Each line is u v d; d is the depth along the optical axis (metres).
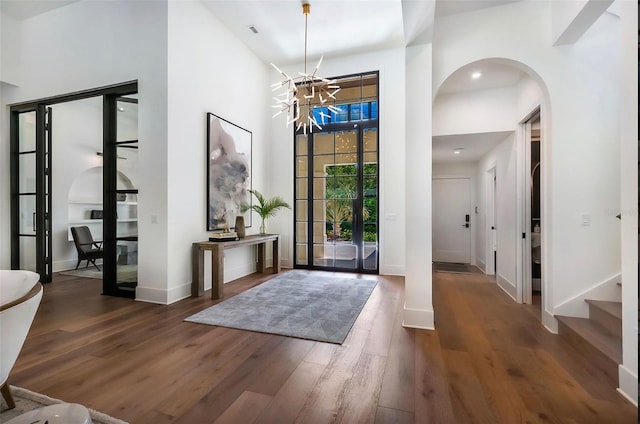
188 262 3.91
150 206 3.68
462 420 1.59
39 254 4.51
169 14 3.60
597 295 2.68
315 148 5.83
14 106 4.61
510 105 3.97
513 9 2.85
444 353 2.35
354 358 2.27
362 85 5.56
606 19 2.63
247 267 5.29
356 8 4.18
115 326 2.89
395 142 5.26
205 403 1.73
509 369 2.11
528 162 3.80
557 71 2.75
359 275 5.24
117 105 4.04
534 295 4.05
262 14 4.32
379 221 5.33
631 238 1.78
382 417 1.62
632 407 1.69
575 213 2.73
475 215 6.55
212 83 4.35
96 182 6.50
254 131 5.46
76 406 1.41
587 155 2.70
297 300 3.74
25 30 4.46
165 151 3.61
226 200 4.65
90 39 4.00
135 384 1.92
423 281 2.88
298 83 5.84
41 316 3.16
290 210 5.91
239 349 2.42
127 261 3.97
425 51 2.84
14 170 4.66
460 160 6.36
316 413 1.65
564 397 1.79
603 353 2.07
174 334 2.71
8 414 1.63
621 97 1.85
